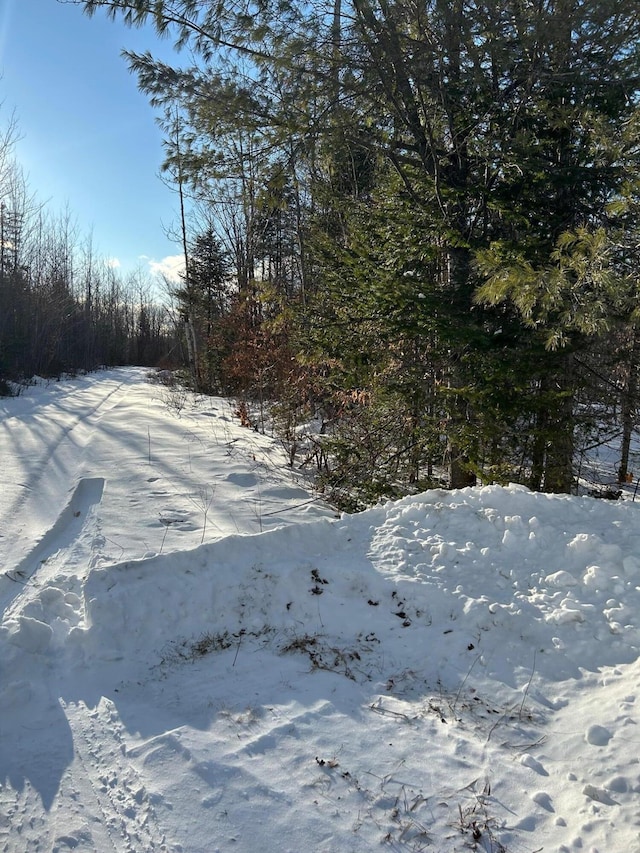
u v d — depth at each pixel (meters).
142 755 2.92
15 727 3.21
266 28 5.64
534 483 6.85
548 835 2.39
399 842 2.39
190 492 7.57
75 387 26.59
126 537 5.81
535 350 5.95
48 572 5.15
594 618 3.68
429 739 2.96
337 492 7.82
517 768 2.75
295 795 2.63
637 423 7.20
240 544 4.51
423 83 6.31
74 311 38.59
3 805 2.66
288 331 9.55
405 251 7.15
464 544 4.50
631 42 5.89
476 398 6.30
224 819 2.51
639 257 5.21
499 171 6.50
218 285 24.77
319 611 4.05
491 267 4.85
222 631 4.00
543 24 5.43
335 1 5.86
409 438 7.79
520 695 3.25
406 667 3.53
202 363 22.75
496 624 3.72
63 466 9.37
